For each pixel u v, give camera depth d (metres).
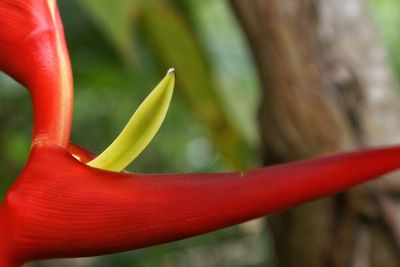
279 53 0.54
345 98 0.54
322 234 0.55
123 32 0.66
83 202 0.33
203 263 1.66
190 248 1.65
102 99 1.33
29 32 0.36
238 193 0.33
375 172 0.33
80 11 0.84
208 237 1.65
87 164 0.34
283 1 0.53
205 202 0.33
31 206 0.33
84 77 0.91
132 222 0.33
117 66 0.89
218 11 1.38
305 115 0.54
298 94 0.54
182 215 0.33
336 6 0.54
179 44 0.75
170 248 1.62
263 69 0.55
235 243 1.65
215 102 0.76
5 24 0.36
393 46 1.60
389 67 0.55
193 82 0.76
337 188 0.33
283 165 0.33
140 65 0.84
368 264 0.54
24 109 1.07
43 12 0.36
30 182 0.33
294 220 0.56
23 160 1.10
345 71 0.54
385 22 1.64
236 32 1.31
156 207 0.33
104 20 0.66
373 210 0.54
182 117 1.38
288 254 0.57
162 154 1.56
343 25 0.54
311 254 0.56
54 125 0.35
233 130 0.76
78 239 0.33
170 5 0.73
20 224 0.33
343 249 0.55
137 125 0.34
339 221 0.55
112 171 0.34
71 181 0.33
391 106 0.54
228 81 0.93
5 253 0.33
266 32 0.54
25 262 0.34
